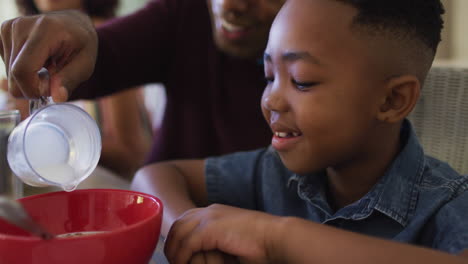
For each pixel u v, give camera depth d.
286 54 0.58
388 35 0.57
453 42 1.87
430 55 0.65
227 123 1.29
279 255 0.47
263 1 0.98
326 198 0.74
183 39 1.35
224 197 0.86
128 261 0.41
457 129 1.09
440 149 1.12
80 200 0.52
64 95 0.63
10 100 1.38
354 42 0.56
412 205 0.64
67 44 0.67
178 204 0.69
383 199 0.64
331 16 0.57
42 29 0.63
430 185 0.64
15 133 0.51
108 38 1.22
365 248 0.43
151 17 1.33
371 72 0.58
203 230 0.50
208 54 1.31
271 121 0.63
